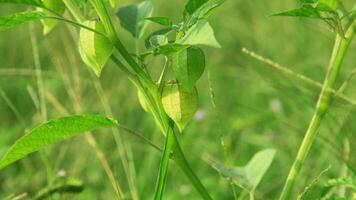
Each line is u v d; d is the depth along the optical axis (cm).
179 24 47
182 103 48
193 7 49
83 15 49
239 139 90
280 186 78
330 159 75
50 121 46
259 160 57
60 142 85
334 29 48
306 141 53
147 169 85
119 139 77
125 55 48
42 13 46
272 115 89
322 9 47
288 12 47
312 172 74
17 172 83
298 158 53
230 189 79
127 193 77
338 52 52
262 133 91
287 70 62
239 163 87
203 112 97
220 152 88
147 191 84
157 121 49
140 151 90
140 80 49
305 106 83
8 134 92
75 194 69
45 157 75
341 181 51
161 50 44
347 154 65
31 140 46
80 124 47
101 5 47
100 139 88
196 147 89
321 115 52
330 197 53
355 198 54
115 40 48
